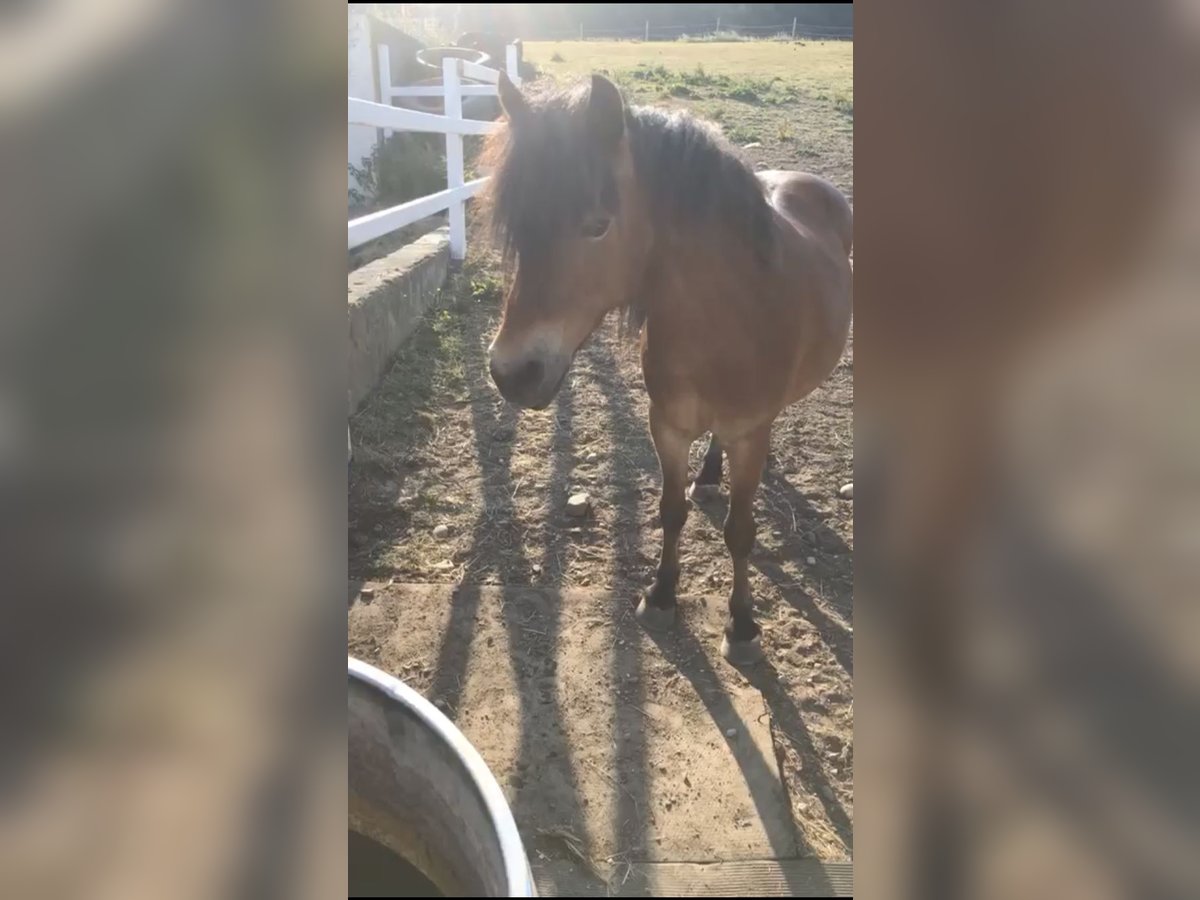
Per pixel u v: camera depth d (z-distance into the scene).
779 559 2.75
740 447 2.21
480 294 4.90
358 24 6.58
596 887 1.64
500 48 11.20
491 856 0.93
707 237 1.93
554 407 3.73
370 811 1.25
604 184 1.80
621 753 1.95
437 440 3.37
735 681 2.21
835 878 1.68
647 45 18.00
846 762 2.00
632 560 2.70
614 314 4.10
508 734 1.99
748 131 8.89
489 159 1.92
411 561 2.64
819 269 2.38
